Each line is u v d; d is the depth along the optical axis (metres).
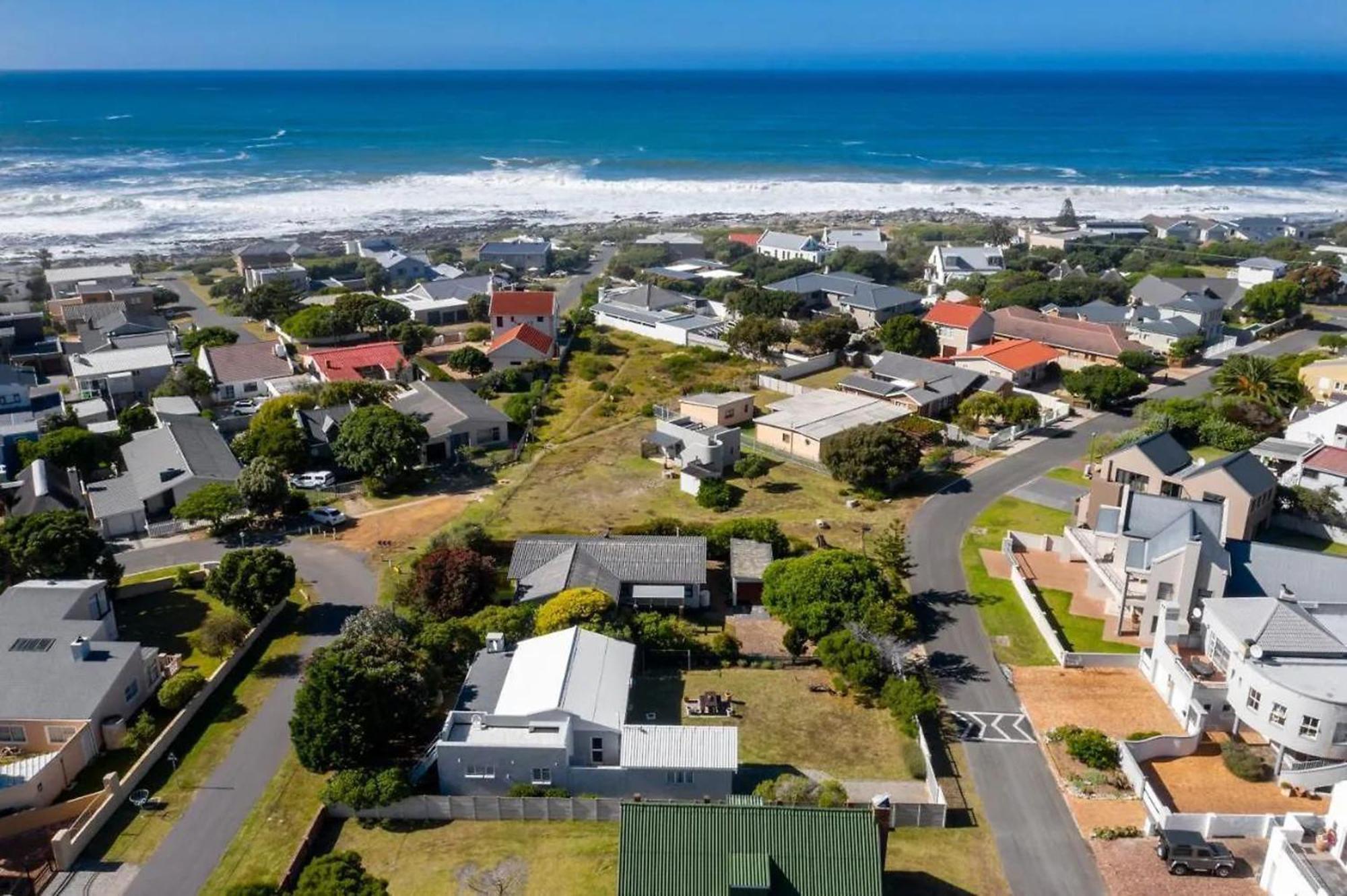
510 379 117.62
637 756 50.25
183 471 84.94
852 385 111.81
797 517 82.94
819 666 62.44
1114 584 65.44
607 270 184.88
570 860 46.28
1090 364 119.12
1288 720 49.72
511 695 52.84
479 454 98.38
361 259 182.62
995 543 78.19
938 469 93.00
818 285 150.88
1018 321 130.00
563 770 50.16
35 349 125.31
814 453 94.69
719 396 105.50
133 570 75.06
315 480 89.69
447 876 45.31
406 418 91.25
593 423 106.62
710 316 148.12
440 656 59.47
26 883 44.81
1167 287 144.00
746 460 92.00
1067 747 53.56
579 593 62.47
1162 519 65.06
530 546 71.25
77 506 81.19
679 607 67.62
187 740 55.34
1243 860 45.69
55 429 97.50
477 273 180.25
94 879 45.34
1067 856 46.47
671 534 76.69
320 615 68.62
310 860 46.44
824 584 62.88
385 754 53.94
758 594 69.69
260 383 113.50
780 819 40.91
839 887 39.50
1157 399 110.75
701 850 40.25
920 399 105.44
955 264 179.50
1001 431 101.00
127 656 57.22
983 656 63.03
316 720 50.84
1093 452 92.19
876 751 54.34
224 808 50.12
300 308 147.25
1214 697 54.38
